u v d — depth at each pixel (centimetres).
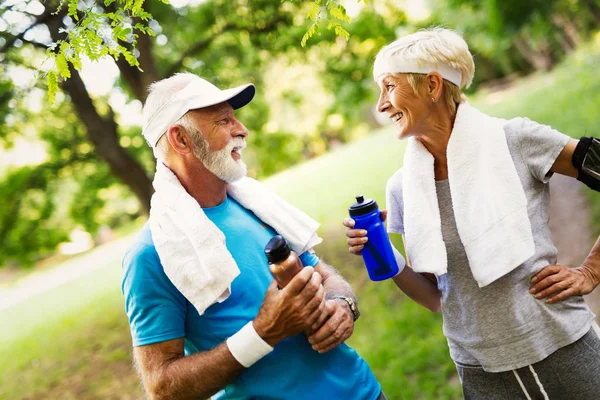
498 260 201
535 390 210
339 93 1021
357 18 893
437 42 210
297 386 193
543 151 205
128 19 196
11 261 1068
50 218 1017
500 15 1473
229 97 200
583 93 1309
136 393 693
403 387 430
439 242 211
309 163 2842
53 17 521
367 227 214
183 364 181
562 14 2361
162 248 185
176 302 188
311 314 180
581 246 585
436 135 216
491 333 211
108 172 1024
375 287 669
